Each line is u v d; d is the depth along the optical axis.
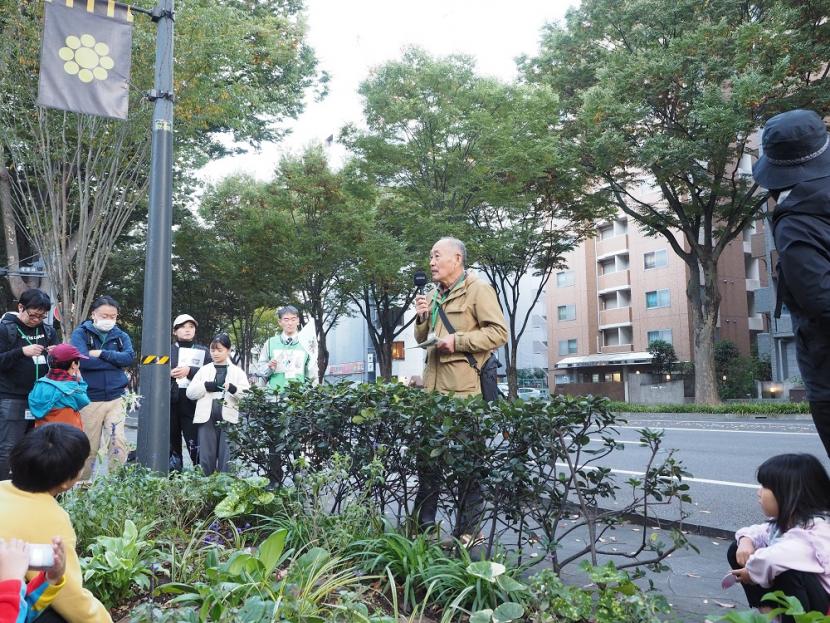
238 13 16.88
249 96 15.20
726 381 33.81
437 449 3.36
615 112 19.08
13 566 1.94
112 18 6.44
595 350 46.16
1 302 24.36
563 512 3.52
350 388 4.21
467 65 18.97
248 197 24.08
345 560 3.29
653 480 3.47
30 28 12.78
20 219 17.41
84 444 2.32
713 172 20.94
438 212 19.27
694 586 3.84
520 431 3.37
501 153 18.59
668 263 41.56
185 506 4.23
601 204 23.05
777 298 2.72
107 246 15.64
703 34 17.94
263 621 2.41
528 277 60.97
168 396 5.72
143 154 15.02
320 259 22.89
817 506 2.56
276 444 4.67
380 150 19.09
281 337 7.26
